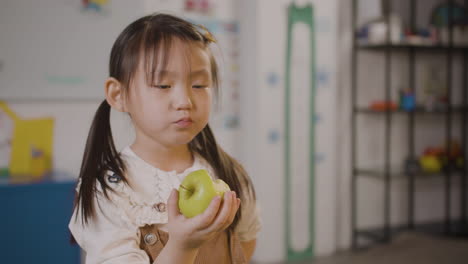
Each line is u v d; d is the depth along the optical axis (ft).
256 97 10.42
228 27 10.70
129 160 2.57
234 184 2.84
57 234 7.54
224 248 2.72
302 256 11.09
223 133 10.82
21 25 8.68
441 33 12.16
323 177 11.30
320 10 11.00
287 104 10.71
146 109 2.31
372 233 11.66
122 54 2.39
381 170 11.82
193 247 2.14
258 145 10.46
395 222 12.78
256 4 10.30
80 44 9.07
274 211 10.69
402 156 12.71
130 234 2.40
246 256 3.05
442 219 13.58
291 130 10.82
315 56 11.00
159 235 2.47
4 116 8.71
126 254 2.34
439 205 13.56
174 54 2.28
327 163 11.34
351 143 11.87
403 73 12.49
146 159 2.57
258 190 10.54
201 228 2.06
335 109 11.38
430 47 11.59
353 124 11.56
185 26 2.39
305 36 10.84
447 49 12.23
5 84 8.63
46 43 8.85
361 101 11.91
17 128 8.79
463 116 12.78
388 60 11.05
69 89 9.05
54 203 7.52
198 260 2.62
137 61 2.32
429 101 12.20
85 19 9.07
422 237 12.00
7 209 7.26
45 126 8.98
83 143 9.27
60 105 9.09
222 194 2.17
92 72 9.19
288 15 10.59
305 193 11.08
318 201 11.26
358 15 11.50
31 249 7.39
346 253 11.44
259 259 10.69
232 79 10.82
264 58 10.38
